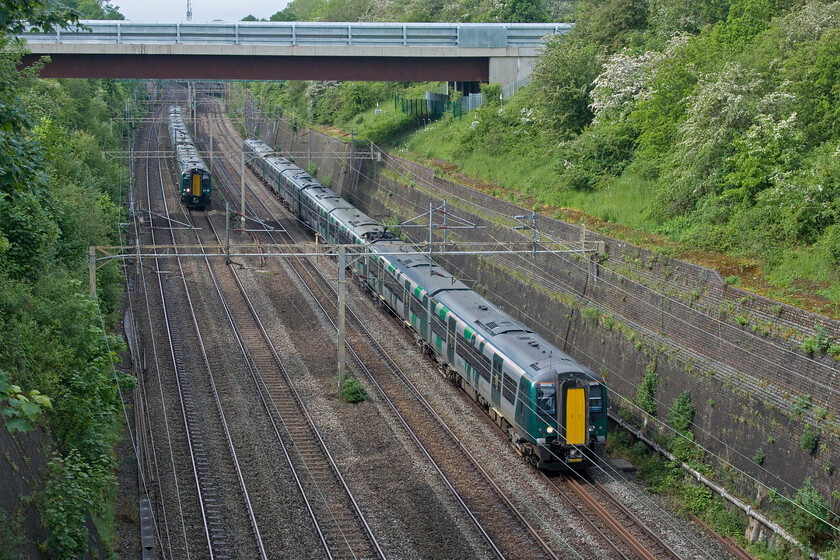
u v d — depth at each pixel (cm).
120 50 6400
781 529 2575
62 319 2814
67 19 1814
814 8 4269
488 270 5234
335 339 4691
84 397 2609
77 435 2512
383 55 6888
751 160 3694
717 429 3053
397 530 2627
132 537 2511
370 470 3075
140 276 5819
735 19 4894
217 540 2561
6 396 1021
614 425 3594
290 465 3095
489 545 2547
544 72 6319
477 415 3666
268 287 5725
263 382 3988
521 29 7406
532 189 5544
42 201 3606
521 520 2703
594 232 4053
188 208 8088
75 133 6856
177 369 4122
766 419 2817
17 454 1886
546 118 6300
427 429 3456
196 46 6481
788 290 3112
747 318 3000
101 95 10400
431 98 8900
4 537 1569
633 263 3728
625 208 4541
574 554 2512
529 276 4684
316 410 3662
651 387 3444
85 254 4222
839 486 2483
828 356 2619
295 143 11156
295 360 4325
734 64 4119
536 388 3061
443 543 2552
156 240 6788
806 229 3397
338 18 13275
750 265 3428
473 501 2836
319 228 6788
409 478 2997
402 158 7312
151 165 10475
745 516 2745
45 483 2011
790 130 3684
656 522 2744
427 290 4362
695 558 2512
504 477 3044
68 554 1856
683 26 5794
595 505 2811
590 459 3111
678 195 4147
